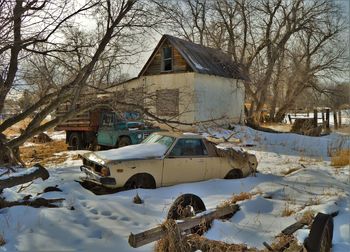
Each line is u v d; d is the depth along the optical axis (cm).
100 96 729
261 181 904
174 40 2116
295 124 2470
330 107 3512
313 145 1748
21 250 462
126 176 768
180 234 410
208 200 717
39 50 659
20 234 514
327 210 584
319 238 404
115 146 1399
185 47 2159
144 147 855
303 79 3169
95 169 809
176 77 2086
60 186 794
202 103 2042
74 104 646
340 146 1525
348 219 573
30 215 584
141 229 542
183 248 400
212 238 501
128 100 698
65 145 1795
